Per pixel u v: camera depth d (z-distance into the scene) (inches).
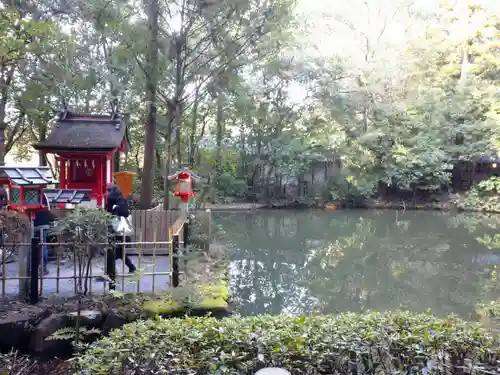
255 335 133.6
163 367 122.8
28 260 243.9
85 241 222.1
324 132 1041.5
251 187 1096.8
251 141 1059.3
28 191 238.1
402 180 1059.9
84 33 416.5
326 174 1134.4
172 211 374.0
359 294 391.9
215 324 147.3
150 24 398.9
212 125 1063.0
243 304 355.6
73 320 221.6
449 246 618.2
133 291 257.1
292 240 655.8
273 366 127.1
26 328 213.3
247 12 417.1
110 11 380.8
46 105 448.8
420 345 135.3
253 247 599.2
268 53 486.3
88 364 126.0
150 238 371.2
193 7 406.6
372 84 1010.1
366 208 1080.2
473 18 1069.1
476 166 1129.4
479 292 399.5
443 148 1082.1
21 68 407.5
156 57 398.6
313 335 139.7
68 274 286.7
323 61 957.8
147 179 449.4
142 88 426.3
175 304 239.1
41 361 206.8
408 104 1065.5
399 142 1074.7
